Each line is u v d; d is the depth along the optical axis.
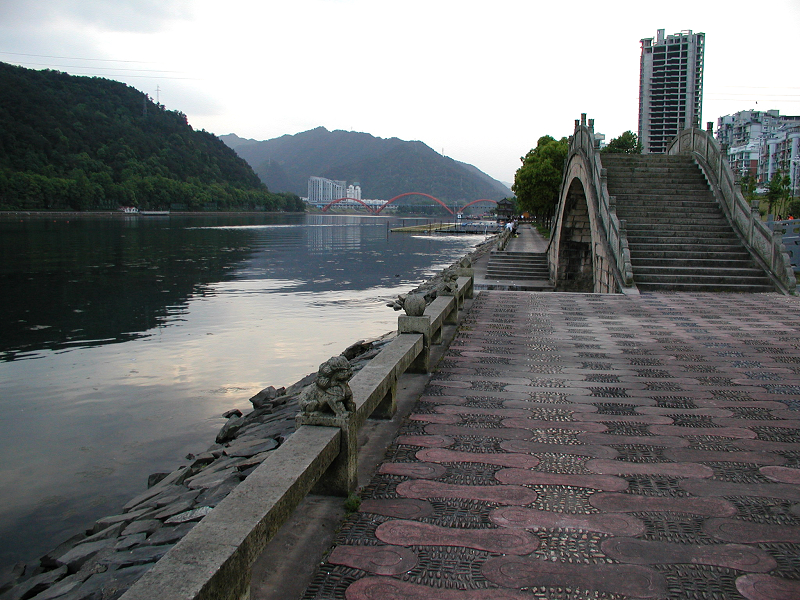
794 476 4.87
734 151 128.12
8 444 10.13
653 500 4.43
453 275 11.59
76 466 9.23
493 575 3.48
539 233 66.94
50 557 5.99
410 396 7.06
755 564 3.62
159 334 19.92
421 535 3.93
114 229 89.75
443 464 5.09
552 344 9.93
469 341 10.14
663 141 115.56
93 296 28.16
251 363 16.06
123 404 12.44
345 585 3.39
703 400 6.93
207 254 53.25
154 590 2.43
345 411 4.40
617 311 13.28
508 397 7.02
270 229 113.56
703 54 112.62
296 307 25.80
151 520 5.73
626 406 6.70
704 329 11.28
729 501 4.43
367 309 25.34
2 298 27.11
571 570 3.54
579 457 5.25
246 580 2.88
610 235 18.22
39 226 90.12
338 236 96.75
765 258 16.97
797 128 100.88
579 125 24.66
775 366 8.54
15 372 14.98
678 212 19.75
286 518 3.36
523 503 4.38
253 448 7.34
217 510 3.11
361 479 4.81
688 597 3.29
